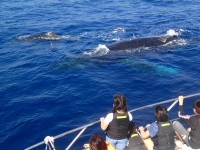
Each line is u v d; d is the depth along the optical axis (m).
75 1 33.69
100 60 15.70
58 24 23.64
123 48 17.31
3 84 12.73
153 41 18.20
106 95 11.59
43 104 11.00
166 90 12.00
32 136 9.12
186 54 16.28
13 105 10.96
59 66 14.73
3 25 23.20
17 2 32.84
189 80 12.87
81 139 8.88
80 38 19.97
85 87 12.33
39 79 13.19
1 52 17.03
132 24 23.30
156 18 25.16
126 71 14.12
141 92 11.85
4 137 9.06
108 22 24.11
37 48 17.86
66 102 11.10
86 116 10.16
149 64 14.94
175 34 19.05
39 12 27.97
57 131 9.33
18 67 14.70
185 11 27.72
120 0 34.62
